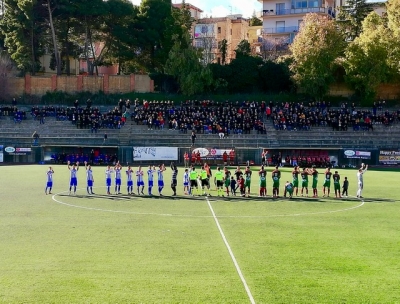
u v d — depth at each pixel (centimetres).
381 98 9781
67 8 9738
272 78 9906
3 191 4403
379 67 9181
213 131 8106
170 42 10462
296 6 12431
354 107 9162
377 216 3300
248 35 14550
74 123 8362
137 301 1666
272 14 12481
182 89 9681
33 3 9731
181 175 5816
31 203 3744
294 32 12194
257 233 2727
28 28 9944
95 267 2038
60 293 1733
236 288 1800
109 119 8306
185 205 3728
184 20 11494
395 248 2398
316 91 9275
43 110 8656
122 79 9931
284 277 1933
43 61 11525
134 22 10450
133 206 3653
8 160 7775
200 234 2683
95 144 7962
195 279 1895
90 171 4362
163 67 10525
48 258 2167
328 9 12419
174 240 2530
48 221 3027
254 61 10062
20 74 10250
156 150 7656
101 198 4066
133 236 2617
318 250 2347
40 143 7969
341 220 3147
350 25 11206
